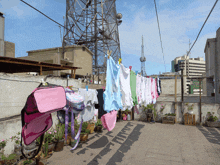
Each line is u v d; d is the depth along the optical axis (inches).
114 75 183.9
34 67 395.5
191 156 232.2
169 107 470.6
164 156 232.7
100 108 210.4
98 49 988.6
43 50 928.9
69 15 964.6
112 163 210.1
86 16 964.6
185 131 370.6
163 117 458.0
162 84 905.5
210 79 706.8
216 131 367.2
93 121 379.6
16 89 253.4
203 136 330.3
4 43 710.5
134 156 232.5
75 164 205.3
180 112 458.6
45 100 109.9
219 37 578.6
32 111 110.0
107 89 169.2
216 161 215.2
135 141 299.9
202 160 218.7
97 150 253.8
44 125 124.9
